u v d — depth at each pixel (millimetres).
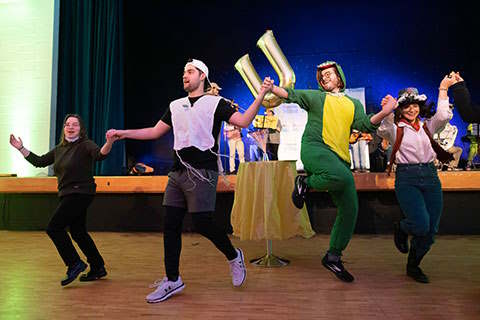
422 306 1453
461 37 5203
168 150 5707
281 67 2615
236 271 1713
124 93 6012
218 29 5906
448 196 3148
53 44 5203
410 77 5344
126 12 6074
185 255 2533
